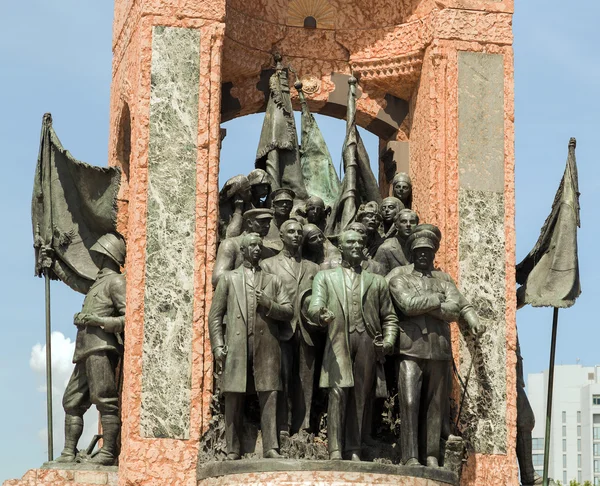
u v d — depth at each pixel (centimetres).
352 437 1700
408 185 1981
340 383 1683
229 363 1714
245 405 1770
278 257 1791
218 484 1700
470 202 1920
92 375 1895
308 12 2112
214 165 1866
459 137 1941
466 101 1955
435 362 1720
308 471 1653
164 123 1866
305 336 1747
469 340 1867
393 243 1864
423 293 1722
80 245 1989
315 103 2103
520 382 1919
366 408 1720
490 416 1850
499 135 1952
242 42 2050
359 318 1703
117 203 2047
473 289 1891
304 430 1744
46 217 1972
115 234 1991
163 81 1878
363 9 2106
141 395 1783
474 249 1905
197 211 1847
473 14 1981
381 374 1734
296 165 1991
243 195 1898
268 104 2022
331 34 2112
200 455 1758
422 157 1988
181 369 1798
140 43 1891
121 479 1775
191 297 1820
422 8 2028
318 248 1836
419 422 1731
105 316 1902
